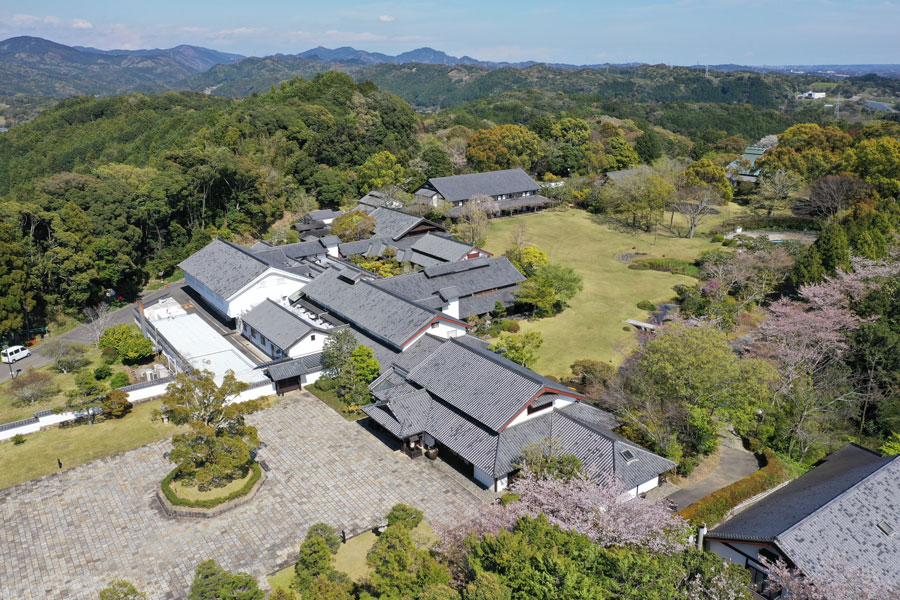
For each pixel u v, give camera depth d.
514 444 35.84
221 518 33.91
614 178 109.19
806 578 24.12
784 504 30.73
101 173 80.81
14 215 60.84
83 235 64.56
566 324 62.41
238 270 63.22
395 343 47.50
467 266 63.56
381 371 46.69
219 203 87.00
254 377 47.97
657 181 97.06
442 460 39.34
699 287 67.19
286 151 102.81
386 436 42.25
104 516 34.19
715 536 29.44
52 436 42.66
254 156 99.19
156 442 41.97
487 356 41.81
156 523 33.56
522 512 27.31
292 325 52.72
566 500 28.16
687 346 38.56
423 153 114.06
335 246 75.94
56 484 37.16
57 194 67.50
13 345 59.22
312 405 46.56
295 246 73.12
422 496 35.62
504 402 37.56
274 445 41.16
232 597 22.78
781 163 105.94
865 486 29.42
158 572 29.84
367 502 35.19
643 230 98.06
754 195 112.44
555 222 101.94
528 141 121.12
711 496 33.66
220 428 37.16
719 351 37.53
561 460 33.34
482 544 24.02
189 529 33.06
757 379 38.34
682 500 35.12
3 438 42.06
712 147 153.75
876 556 26.19
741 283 64.31
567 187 111.25
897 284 52.12
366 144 115.75
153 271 77.31
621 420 40.19
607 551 23.55
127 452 40.69
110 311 68.31
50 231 65.12
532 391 37.50
